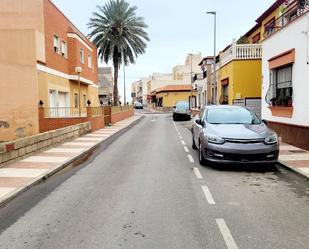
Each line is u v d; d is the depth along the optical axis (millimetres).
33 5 22094
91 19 35750
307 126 12156
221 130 9719
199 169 9594
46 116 20453
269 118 16516
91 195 7062
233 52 22156
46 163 10570
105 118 27453
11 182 8117
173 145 15055
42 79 21703
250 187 7582
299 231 4988
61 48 25953
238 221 5418
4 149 10164
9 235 5000
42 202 6656
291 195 6938
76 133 17969
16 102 20359
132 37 36188
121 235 4887
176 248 4426
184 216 5668
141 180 8312
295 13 14445
